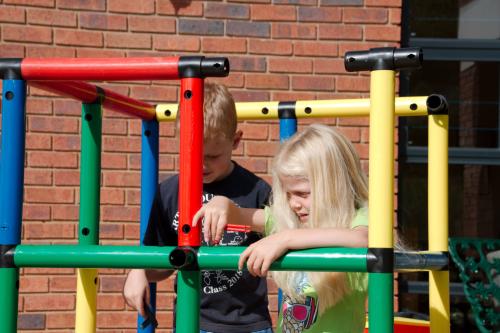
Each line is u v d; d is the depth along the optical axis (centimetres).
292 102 506
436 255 404
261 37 799
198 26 795
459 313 820
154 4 792
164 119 518
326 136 371
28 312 768
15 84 346
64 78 342
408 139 829
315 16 802
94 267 334
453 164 837
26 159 773
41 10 779
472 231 831
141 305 453
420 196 823
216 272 468
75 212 778
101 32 787
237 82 795
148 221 483
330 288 367
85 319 434
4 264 340
